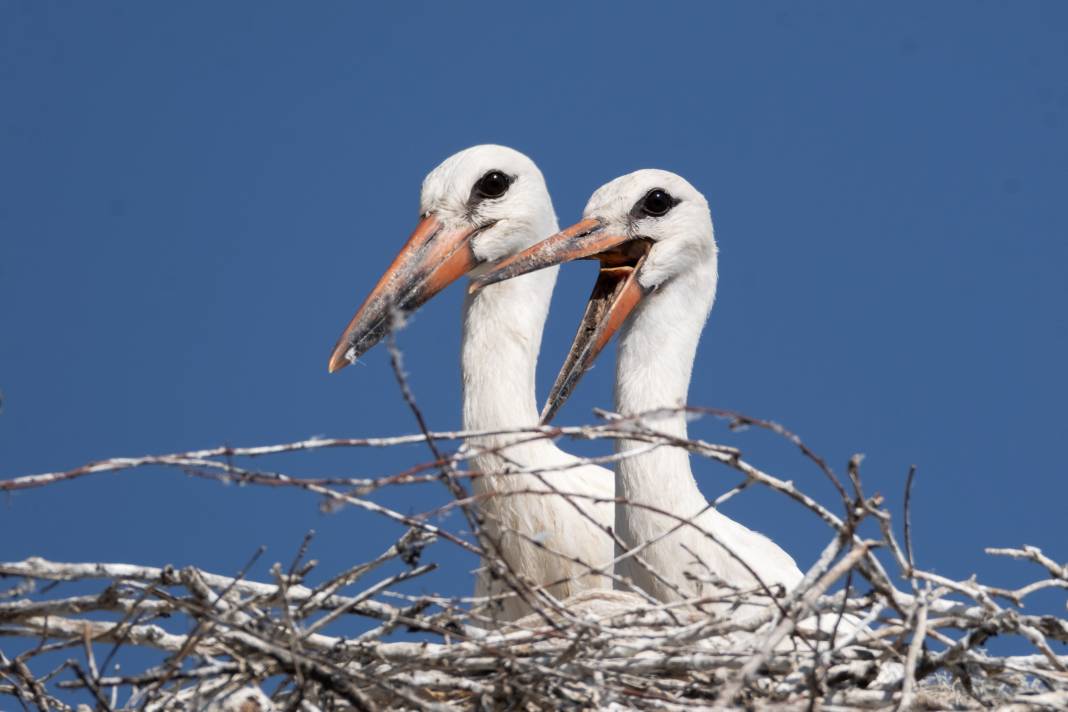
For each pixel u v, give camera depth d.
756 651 10.88
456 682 11.67
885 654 11.55
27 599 12.16
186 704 12.00
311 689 11.70
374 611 11.91
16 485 10.95
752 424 11.33
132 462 11.07
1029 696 11.20
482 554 11.62
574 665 11.55
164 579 11.70
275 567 11.39
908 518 11.41
